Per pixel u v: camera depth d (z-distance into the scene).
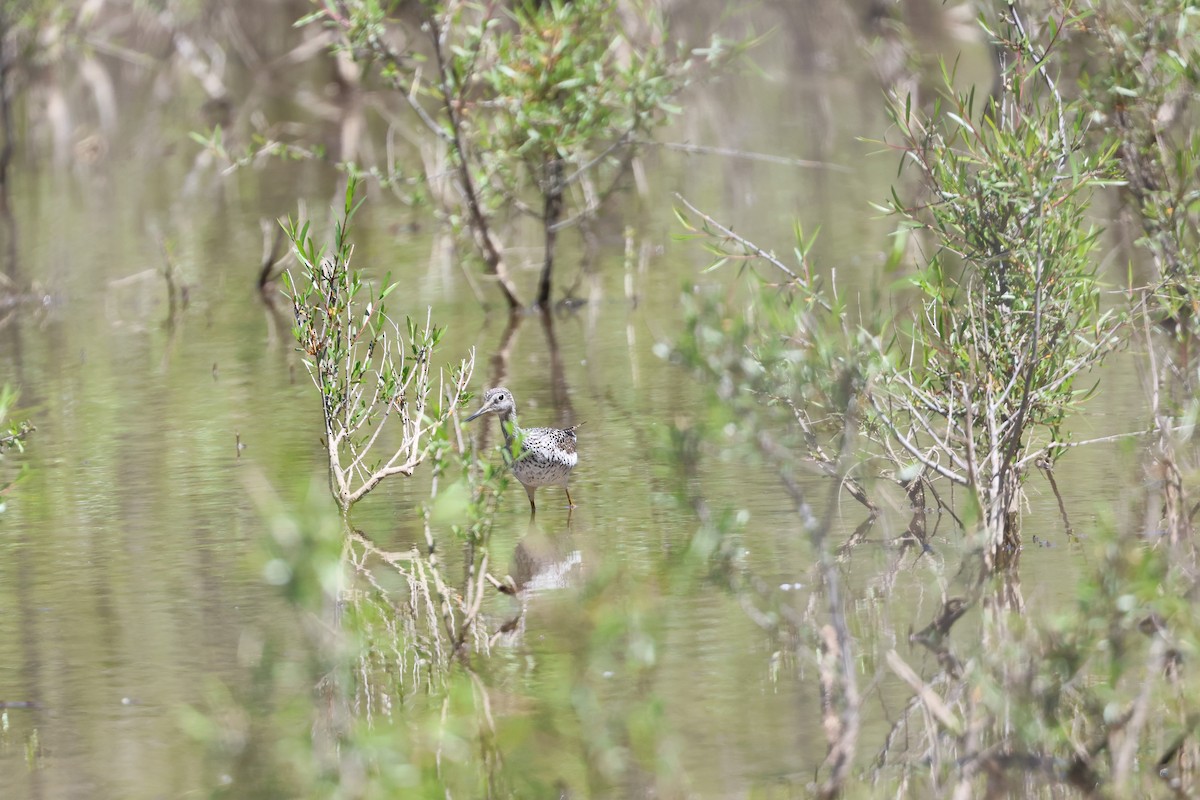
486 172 23.73
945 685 10.39
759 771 9.45
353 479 15.69
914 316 15.09
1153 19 14.80
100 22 50.53
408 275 27.27
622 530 13.91
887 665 10.73
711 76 24.41
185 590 12.77
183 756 9.94
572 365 20.64
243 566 13.30
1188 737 9.51
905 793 9.17
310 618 11.90
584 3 22.61
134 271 28.50
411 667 11.20
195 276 27.91
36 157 42.97
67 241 31.55
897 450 14.68
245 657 11.36
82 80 51.44
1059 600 11.44
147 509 14.95
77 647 11.64
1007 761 9.35
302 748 10.01
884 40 37.97
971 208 13.29
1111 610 9.58
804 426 12.55
